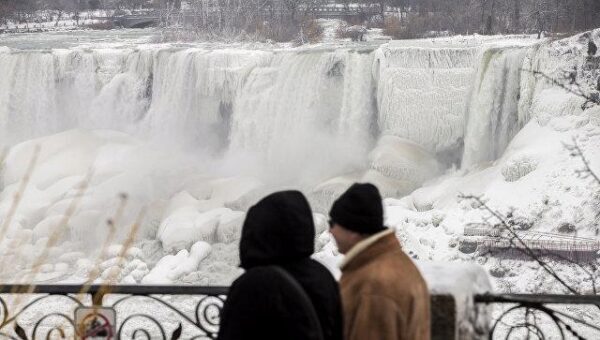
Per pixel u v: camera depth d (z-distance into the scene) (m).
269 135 39.28
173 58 42.19
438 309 5.31
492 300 5.83
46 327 20.09
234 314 3.86
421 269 5.74
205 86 41.09
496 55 33.38
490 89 33.38
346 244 4.71
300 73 38.53
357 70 37.03
